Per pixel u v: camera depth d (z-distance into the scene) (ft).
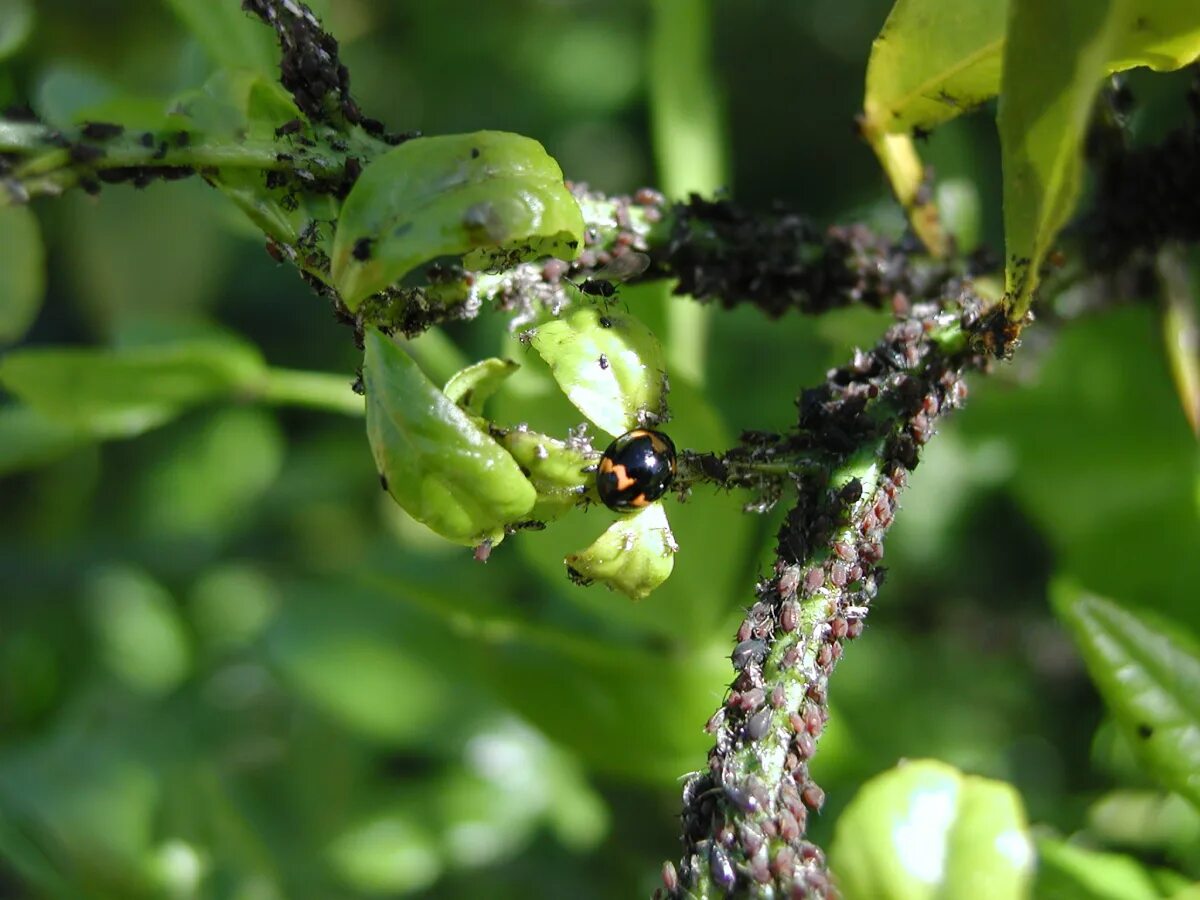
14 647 0.79
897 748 0.76
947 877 0.39
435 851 0.63
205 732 0.68
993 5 0.39
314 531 1.01
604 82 1.23
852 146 1.18
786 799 0.36
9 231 0.44
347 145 0.38
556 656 0.51
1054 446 0.60
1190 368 0.48
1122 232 0.45
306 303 1.14
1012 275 0.36
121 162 0.36
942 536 0.83
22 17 0.49
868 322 0.56
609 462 0.37
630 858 0.64
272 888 0.59
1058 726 0.78
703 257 0.43
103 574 0.91
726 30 1.21
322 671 0.66
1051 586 0.45
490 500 0.35
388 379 0.35
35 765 0.63
